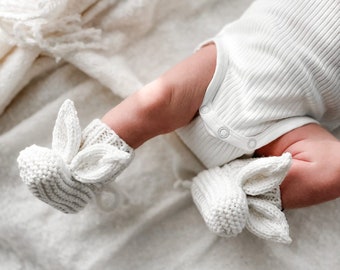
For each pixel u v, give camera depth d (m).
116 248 0.68
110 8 0.70
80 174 0.60
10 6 0.65
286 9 0.65
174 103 0.63
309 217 0.71
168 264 0.68
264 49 0.65
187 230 0.69
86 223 0.68
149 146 0.70
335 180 0.63
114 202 0.68
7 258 0.68
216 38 0.68
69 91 0.70
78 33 0.68
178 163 0.70
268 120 0.64
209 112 0.65
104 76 0.69
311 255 0.70
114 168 0.61
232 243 0.69
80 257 0.67
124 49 0.71
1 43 0.67
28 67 0.67
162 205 0.69
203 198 0.64
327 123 0.71
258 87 0.64
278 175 0.61
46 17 0.65
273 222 0.63
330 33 0.64
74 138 0.61
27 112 0.69
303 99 0.65
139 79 0.71
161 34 0.73
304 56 0.64
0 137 0.68
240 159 0.66
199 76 0.64
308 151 0.64
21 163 0.59
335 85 0.66
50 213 0.68
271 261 0.69
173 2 0.73
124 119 0.62
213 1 0.74
